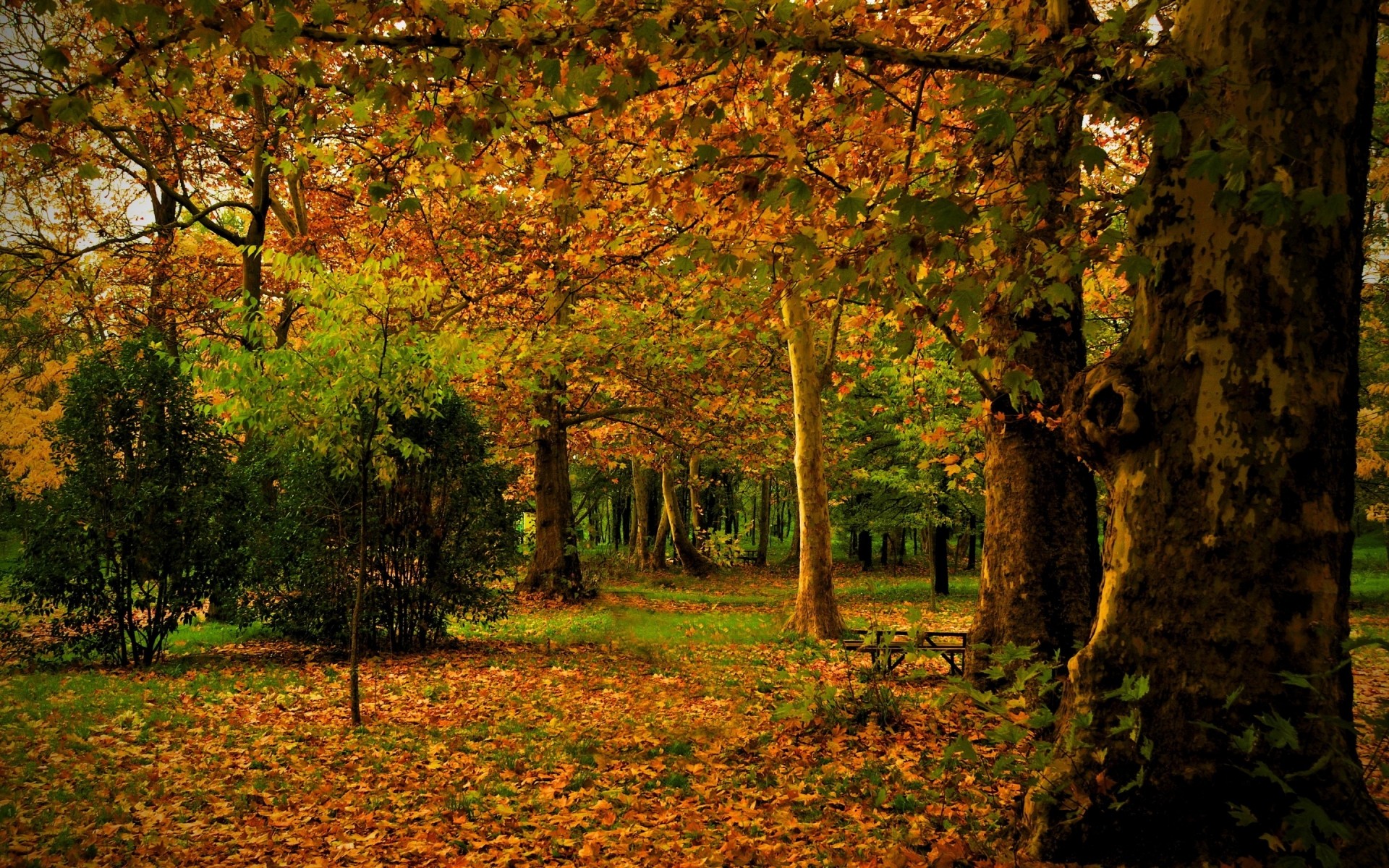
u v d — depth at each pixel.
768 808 5.36
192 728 7.80
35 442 18.91
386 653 12.53
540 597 21.22
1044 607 7.29
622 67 4.73
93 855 4.72
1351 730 3.15
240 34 3.87
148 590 11.57
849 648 7.73
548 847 4.81
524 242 14.71
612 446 24.17
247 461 13.52
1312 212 3.41
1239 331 3.52
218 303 8.69
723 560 23.64
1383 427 14.70
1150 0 3.68
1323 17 3.47
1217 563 3.52
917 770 5.93
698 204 6.38
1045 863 3.73
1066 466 7.37
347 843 4.95
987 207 4.50
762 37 4.02
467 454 13.27
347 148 12.12
